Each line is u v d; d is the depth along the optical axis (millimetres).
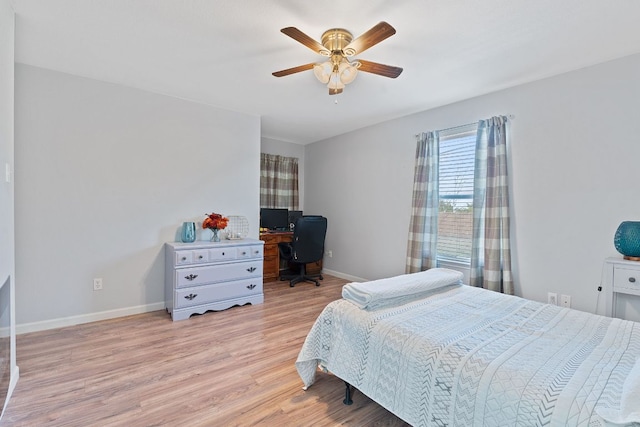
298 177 5613
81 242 2807
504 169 2830
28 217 2561
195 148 3445
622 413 837
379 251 4215
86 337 2518
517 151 2814
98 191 2879
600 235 2375
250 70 2637
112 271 2967
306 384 1842
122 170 3000
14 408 1632
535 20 1871
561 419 929
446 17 1854
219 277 3211
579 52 2234
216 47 2260
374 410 1686
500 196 2848
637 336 1434
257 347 2402
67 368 2035
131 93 3027
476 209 3023
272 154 5246
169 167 3281
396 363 1428
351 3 1743
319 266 5133
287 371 2064
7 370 1711
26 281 2568
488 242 2906
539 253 2689
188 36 2111
